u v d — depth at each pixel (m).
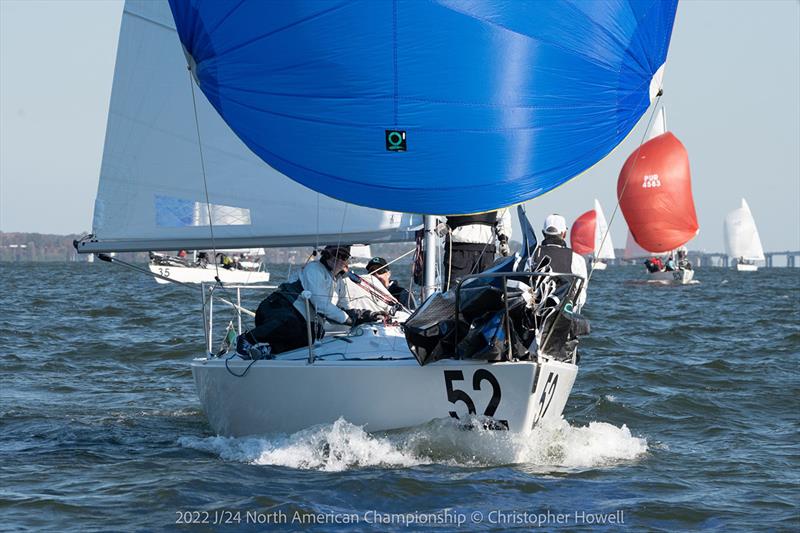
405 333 22.16
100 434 28.27
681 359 46.94
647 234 128.12
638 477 23.00
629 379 39.84
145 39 27.25
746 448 26.98
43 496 20.70
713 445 27.44
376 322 25.62
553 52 22.64
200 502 20.16
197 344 50.50
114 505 20.02
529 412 22.23
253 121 23.28
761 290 139.12
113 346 49.97
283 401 23.78
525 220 24.31
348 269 27.00
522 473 22.59
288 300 25.33
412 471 22.45
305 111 22.77
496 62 22.33
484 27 22.20
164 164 27.36
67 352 48.09
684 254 167.00
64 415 31.61
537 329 22.45
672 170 126.56
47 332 57.62
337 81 22.45
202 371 25.77
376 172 22.73
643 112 24.25
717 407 33.50
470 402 22.48
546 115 22.78
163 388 37.81
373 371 22.77
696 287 153.00
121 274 194.12
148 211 27.44
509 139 22.66
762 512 20.19
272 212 26.81
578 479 22.55
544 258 23.25
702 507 20.41
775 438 28.52
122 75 27.34
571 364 25.33
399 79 22.31
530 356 22.19
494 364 21.95
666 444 27.48
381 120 22.50
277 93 22.89
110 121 27.45
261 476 22.12
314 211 26.59
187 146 27.22
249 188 26.95
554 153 23.00
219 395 25.36
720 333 61.66
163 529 18.50
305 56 22.48
